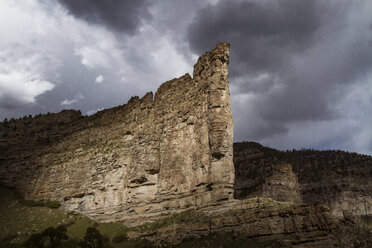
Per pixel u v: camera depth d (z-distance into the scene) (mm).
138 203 93188
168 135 97250
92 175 108875
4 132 146750
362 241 60312
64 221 100875
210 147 83562
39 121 150125
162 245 73688
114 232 87625
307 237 59094
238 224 67125
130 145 106062
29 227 99250
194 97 94375
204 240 68500
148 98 111500
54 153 128875
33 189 120875
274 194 180875
